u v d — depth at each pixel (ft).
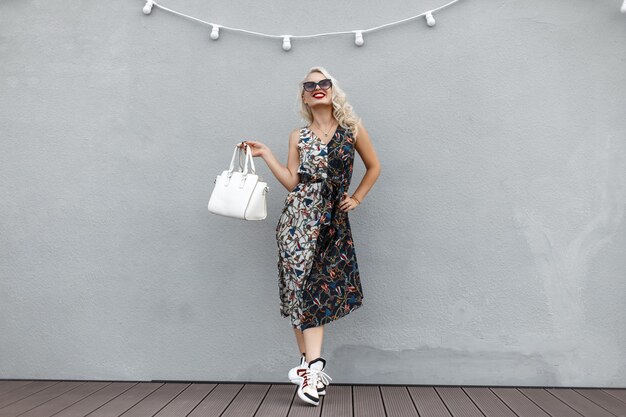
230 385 10.85
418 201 10.96
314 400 9.30
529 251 10.78
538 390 10.46
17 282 11.31
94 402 9.59
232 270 11.14
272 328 11.06
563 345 10.68
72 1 11.35
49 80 11.37
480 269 10.84
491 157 10.88
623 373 10.59
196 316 11.14
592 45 10.78
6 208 11.35
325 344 11.00
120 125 11.30
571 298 10.70
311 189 9.86
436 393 10.25
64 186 11.32
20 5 11.44
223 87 11.22
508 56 10.90
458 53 10.96
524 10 10.89
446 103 10.96
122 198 11.26
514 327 10.77
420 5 11.02
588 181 10.74
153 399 9.79
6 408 9.21
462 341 10.83
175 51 11.28
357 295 9.98
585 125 10.77
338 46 11.11
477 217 10.87
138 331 11.18
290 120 11.16
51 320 11.25
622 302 10.62
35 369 11.25
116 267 11.23
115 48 11.34
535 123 10.84
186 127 11.25
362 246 11.02
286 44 11.05
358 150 10.42
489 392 10.31
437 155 10.95
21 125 11.37
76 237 11.28
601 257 10.68
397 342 10.92
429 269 10.91
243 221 11.17
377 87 11.05
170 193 11.22
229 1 11.27
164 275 11.19
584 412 9.00
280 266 10.16
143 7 11.31
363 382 10.91
